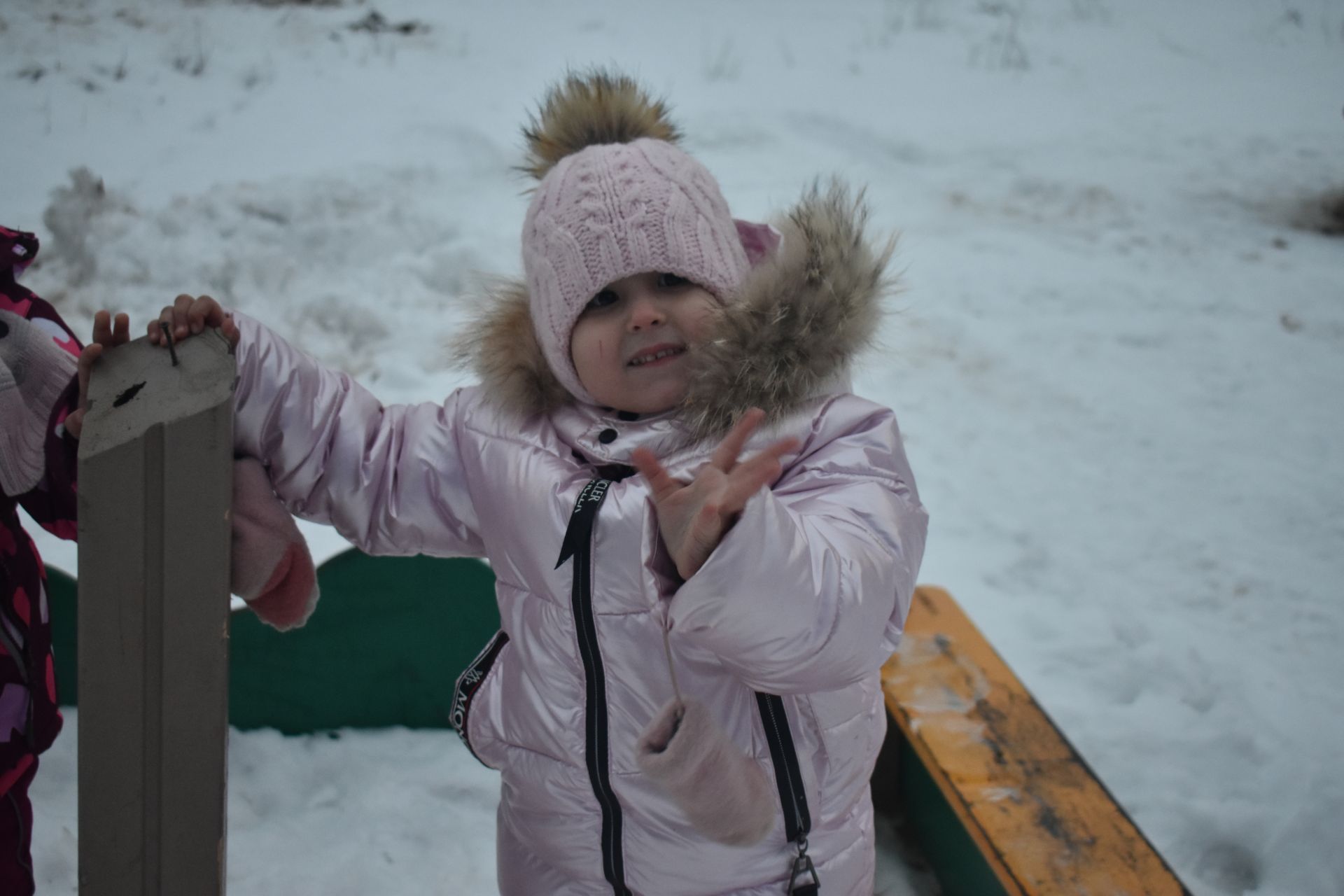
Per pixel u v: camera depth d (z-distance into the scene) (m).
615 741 1.55
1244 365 4.75
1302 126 7.46
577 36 8.10
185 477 1.30
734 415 1.54
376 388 4.06
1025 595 3.33
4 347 1.61
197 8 7.94
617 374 1.61
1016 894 1.83
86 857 1.33
